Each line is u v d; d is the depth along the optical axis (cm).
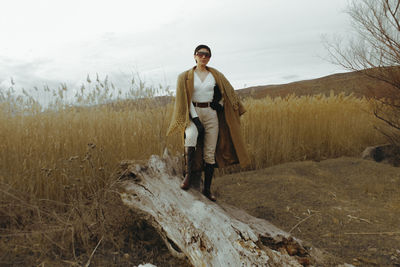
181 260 279
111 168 429
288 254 269
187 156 329
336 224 387
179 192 323
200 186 372
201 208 292
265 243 280
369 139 898
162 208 298
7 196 344
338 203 458
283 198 473
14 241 294
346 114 893
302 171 617
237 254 243
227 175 604
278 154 691
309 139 790
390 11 604
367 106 904
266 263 239
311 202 458
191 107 328
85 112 512
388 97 712
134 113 545
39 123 448
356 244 335
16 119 448
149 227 343
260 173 605
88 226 309
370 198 489
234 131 351
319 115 826
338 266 265
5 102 456
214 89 342
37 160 394
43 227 306
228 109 348
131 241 310
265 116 740
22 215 330
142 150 519
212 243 253
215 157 367
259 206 445
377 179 568
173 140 570
